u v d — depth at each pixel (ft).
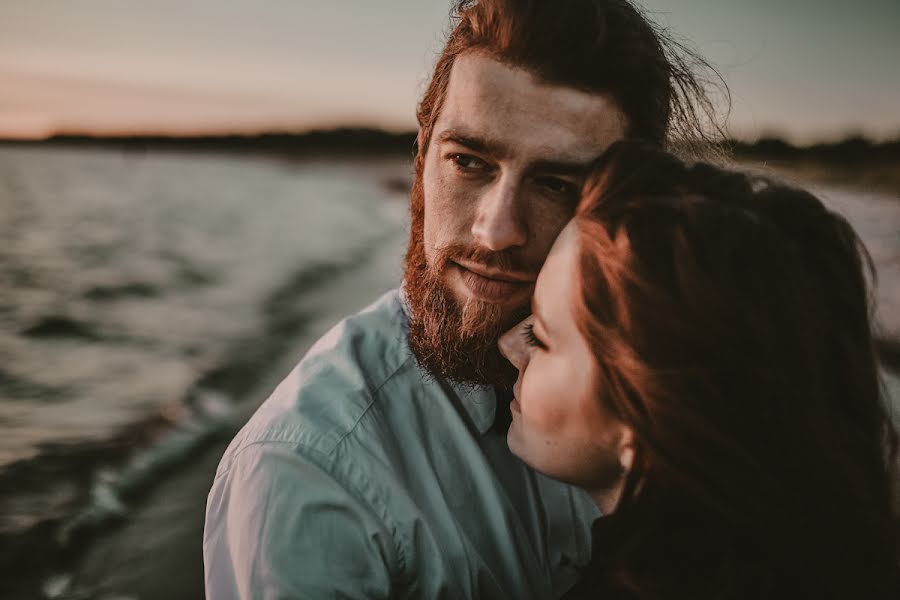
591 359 2.90
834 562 2.79
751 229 2.72
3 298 49.49
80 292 52.21
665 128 4.14
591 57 3.47
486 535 4.27
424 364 4.27
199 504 18.45
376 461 3.93
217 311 46.03
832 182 102.58
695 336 2.62
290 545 3.54
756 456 2.67
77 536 16.62
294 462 3.70
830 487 2.71
